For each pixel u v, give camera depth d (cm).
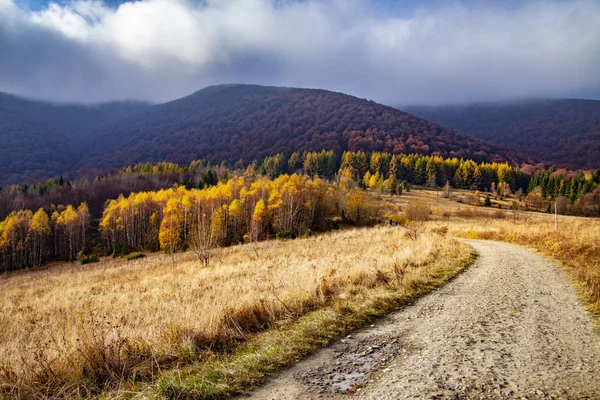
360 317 736
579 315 707
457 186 14575
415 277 1076
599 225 2380
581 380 417
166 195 7956
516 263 1478
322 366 510
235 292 1113
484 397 385
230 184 8425
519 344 550
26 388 464
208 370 498
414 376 451
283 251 2680
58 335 746
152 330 665
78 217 7331
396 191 11650
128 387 467
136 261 4184
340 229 6366
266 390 443
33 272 5266
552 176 11625
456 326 654
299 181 7469
